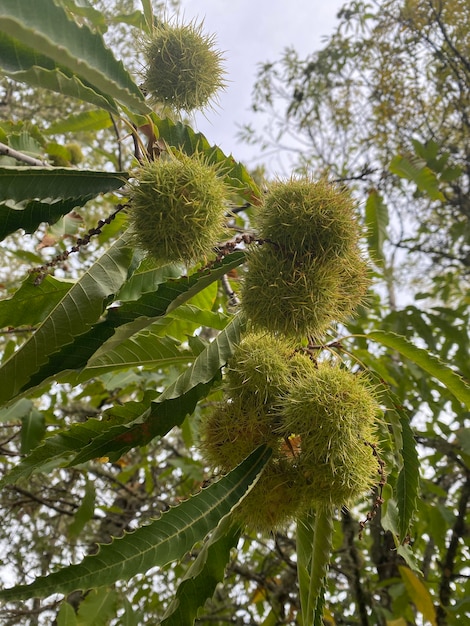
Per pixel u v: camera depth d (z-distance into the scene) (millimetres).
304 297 343
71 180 309
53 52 254
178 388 344
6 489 743
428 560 780
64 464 346
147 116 362
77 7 438
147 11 433
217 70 422
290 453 350
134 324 322
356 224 364
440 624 653
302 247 350
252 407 348
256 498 335
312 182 367
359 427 340
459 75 1074
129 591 783
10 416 532
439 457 739
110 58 293
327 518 378
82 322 312
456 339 723
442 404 732
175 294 331
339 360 387
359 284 389
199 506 305
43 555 830
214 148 404
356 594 694
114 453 349
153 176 315
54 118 1063
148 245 320
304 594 391
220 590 879
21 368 301
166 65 406
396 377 711
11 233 315
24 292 360
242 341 367
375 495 415
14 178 295
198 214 315
